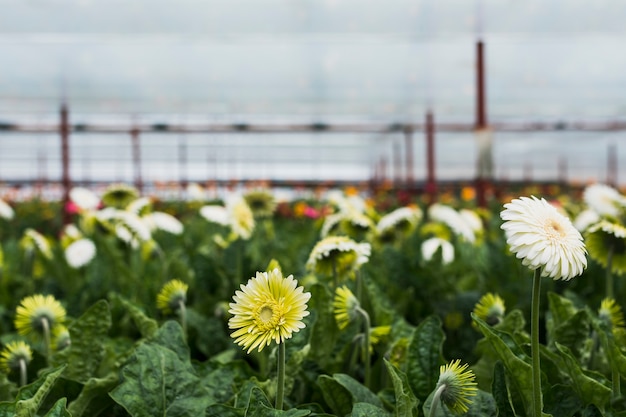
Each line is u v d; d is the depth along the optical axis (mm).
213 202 10094
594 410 1424
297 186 26766
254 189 3924
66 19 7086
